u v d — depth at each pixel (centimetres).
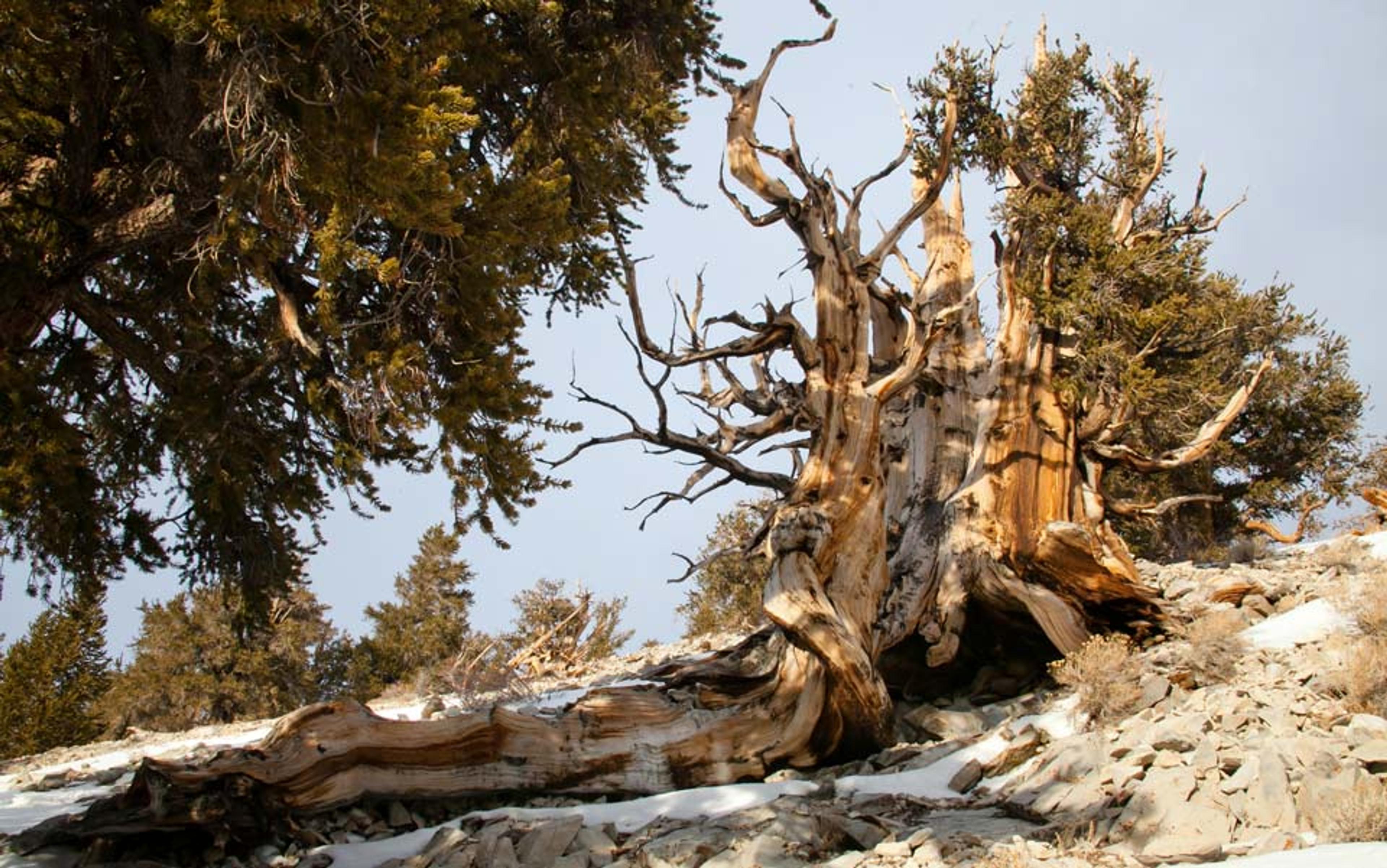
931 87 1780
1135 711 1042
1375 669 898
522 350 1152
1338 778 723
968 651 1426
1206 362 1805
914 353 1326
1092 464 1581
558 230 1111
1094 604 1396
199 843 933
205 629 3319
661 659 1953
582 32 1271
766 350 1336
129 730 1884
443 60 962
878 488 1272
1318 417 2270
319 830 981
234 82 870
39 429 999
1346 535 1833
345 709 1008
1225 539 2416
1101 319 1546
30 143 1060
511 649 2606
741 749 1121
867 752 1161
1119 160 1764
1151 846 727
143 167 1062
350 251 938
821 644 1138
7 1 848
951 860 745
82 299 1074
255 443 1159
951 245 1727
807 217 1317
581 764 1072
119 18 935
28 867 871
